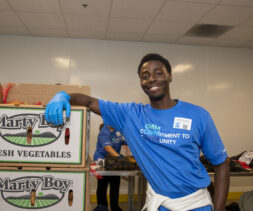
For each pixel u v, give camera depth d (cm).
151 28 344
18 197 97
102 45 399
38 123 98
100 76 397
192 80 421
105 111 105
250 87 437
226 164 101
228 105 429
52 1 270
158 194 92
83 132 100
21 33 373
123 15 302
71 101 107
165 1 263
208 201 91
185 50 420
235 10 282
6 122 98
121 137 264
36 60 386
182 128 91
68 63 392
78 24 334
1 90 140
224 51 432
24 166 98
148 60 98
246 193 275
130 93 402
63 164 99
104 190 267
